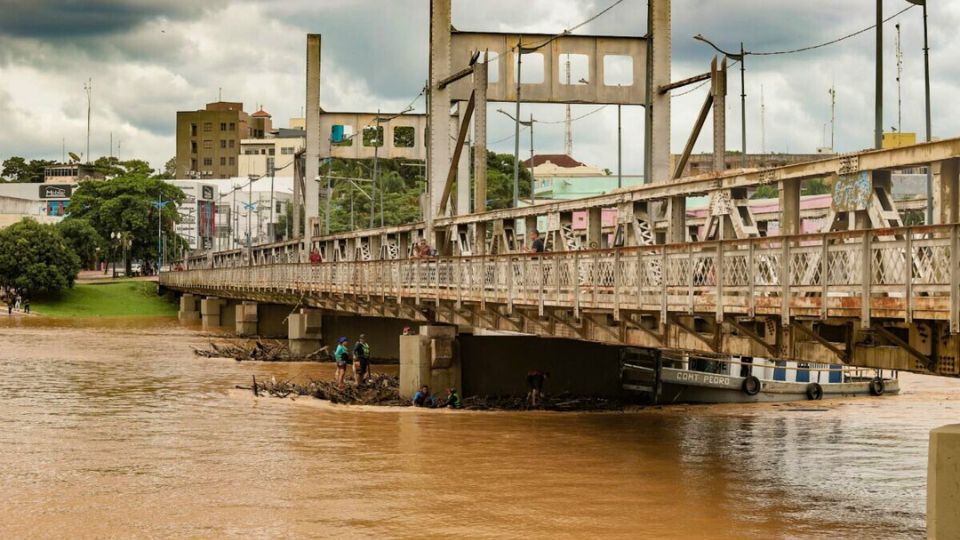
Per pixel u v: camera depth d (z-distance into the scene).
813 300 20.77
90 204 163.75
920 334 19.47
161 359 65.62
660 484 28.50
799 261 21.19
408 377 44.00
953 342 18.80
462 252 48.75
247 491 27.23
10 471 29.59
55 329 96.88
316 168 81.19
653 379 44.41
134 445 33.72
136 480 28.52
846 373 50.72
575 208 37.28
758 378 46.34
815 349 22.36
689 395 45.50
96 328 99.25
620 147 52.00
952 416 42.69
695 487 28.17
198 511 25.20
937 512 16.34
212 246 170.50
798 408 44.91
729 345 25.05
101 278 153.75
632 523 24.31
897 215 22.20
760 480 29.17
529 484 28.39
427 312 44.00
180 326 104.81
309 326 67.69
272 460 31.36
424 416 40.41
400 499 26.52
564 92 51.84
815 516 25.05
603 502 26.33
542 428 37.91
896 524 24.30
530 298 32.66
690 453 33.28
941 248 18.02
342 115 82.06
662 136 48.94
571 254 30.19
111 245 160.50
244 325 88.88
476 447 33.84
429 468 30.34
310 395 46.00
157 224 165.12
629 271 27.27
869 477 29.67
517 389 44.75
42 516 24.70
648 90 45.34
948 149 20.41
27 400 44.78
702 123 39.88
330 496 26.80
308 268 62.06
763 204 37.84
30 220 126.50
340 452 32.78
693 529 23.86
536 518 24.75
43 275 122.31
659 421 40.22
